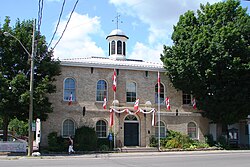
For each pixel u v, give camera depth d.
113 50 39.16
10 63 28.06
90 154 28.47
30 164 18.88
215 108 34.44
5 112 26.89
